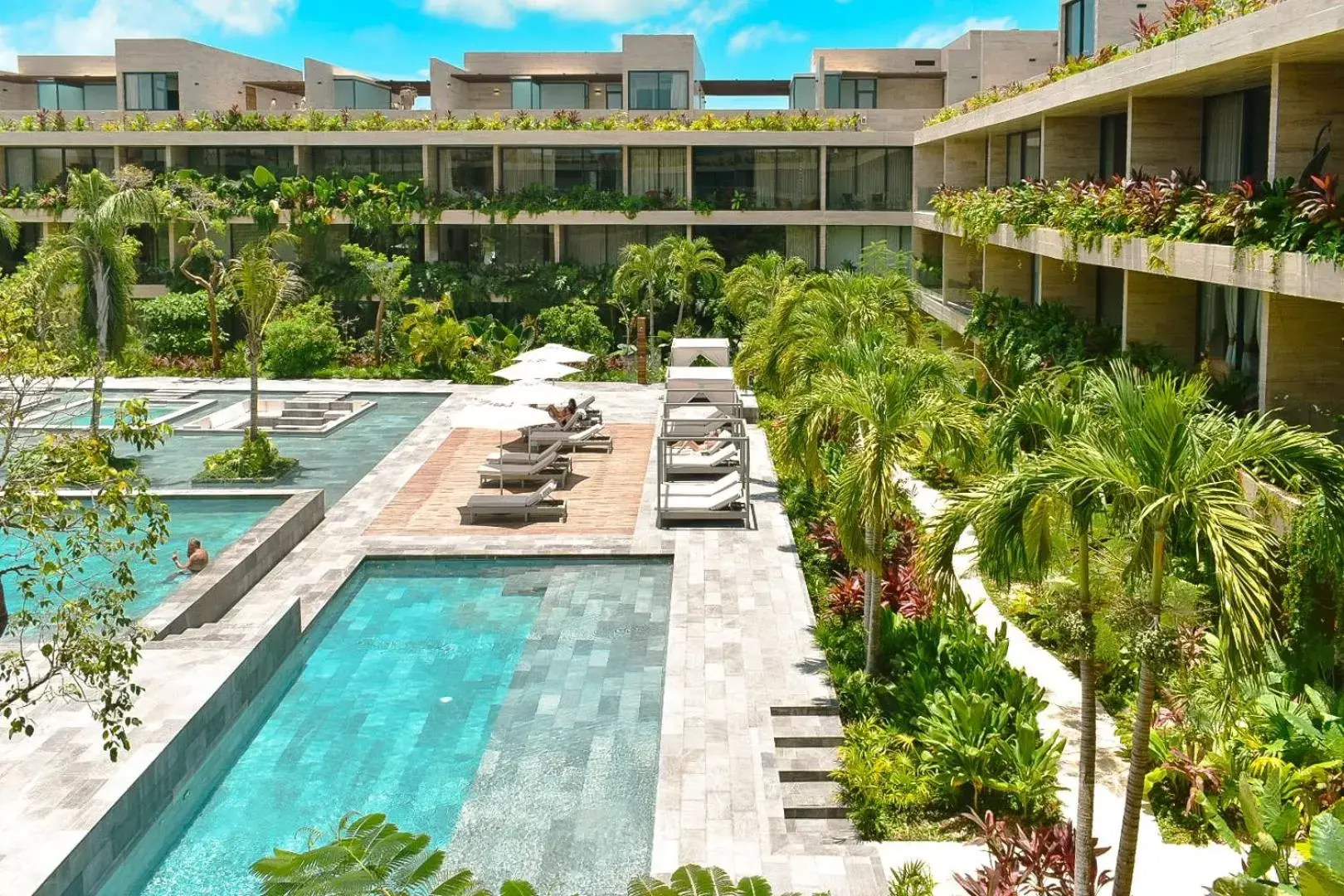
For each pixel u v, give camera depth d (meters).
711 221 44.97
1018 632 16.11
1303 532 11.57
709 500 22.64
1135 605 8.48
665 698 14.12
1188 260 16.69
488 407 23.84
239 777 12.90
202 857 11.35
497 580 19.62
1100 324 24.23
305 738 13.84
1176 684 12.32
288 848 11.48
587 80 54.12
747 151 46.25
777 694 14.20
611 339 42.47
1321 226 13.59
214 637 14.91
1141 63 19.06
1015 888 9.82
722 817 11.48
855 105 50.41
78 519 10.15
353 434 31.34
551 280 43.94
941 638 14.64
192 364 39.97
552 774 12.98
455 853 11.35
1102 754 12.51
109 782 11.14
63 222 44.50
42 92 53.72
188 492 23.14
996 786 11.55
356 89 53.66
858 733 12.96
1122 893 8.73
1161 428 8.32
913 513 19.75
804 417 14.95
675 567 19.52
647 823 11.93
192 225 43.88
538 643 16.83
